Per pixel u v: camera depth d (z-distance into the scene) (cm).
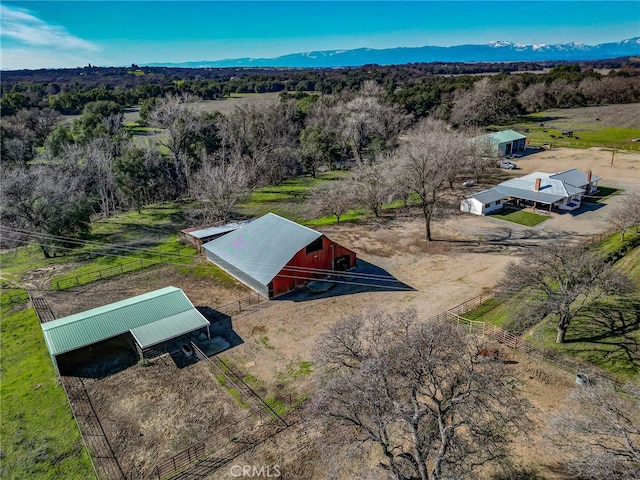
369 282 4128
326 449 2136
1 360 3191
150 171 6744
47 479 2212
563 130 10819
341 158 9481
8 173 5222
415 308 3616
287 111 9906
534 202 6019
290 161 8456
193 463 2270
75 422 2575
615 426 1895
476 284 3981
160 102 8525
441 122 9031
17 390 2861
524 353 2953
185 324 3244
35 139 8800
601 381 2372
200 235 4978
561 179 6141
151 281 4316
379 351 2270
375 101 9275
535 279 3008
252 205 6638
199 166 7562
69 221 5122
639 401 2402
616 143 9212
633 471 1667
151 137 8262
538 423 2383
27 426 2558
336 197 5841
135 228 5778
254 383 2845
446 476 1802
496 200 5841
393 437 2283
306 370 2948
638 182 6856
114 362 3114
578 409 2269
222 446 2369
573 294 2864
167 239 5375
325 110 10169
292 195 7112
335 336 2525
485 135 8462
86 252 5028
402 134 10069
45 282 4350
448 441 1844
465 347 2480
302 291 4038
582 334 3095
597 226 5175
